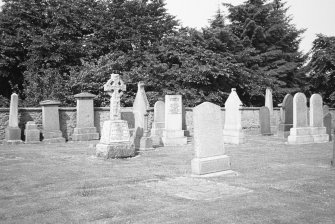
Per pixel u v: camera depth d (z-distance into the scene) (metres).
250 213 6.25
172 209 6.54
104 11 34.91
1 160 12.91
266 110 24.67
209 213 6.25
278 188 8.26
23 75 30.80
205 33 35.97
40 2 32.75
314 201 7.08
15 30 32.03
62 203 6.98
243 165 11.66
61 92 26.41
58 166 11.55
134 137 16.48
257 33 39.34
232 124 19.58
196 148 9.80
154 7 38.03
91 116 21.61
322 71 40.25
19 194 7.77
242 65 36.16
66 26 32.56
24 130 20.25
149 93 30.22
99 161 12.66
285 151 15.45
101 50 34.16
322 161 12.51
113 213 6.32
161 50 34.00
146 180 9.24
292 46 43.44
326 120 20.77
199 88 33.50
